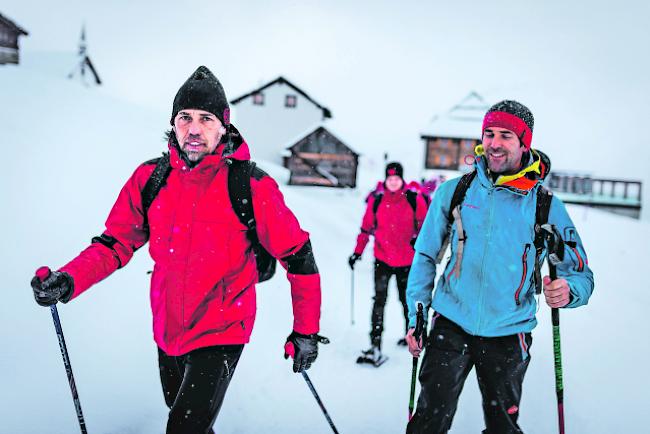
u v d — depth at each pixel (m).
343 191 23.75
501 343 2.63
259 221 2.33
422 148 32.94
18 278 4.84
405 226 4.87
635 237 15.20
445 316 2.74
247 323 2.40
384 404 3.87
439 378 2.62
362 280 7.98
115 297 5.03
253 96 32.47
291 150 25.27
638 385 4.50
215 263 2.29
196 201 2.27
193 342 2.28
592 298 7.75
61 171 8.22
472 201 2.69
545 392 4.28
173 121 2.37
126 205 2.41
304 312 2.42
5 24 33.22
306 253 2.40
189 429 2.14
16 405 3.19
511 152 2.63
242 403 3.73
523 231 2.61
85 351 4.03
